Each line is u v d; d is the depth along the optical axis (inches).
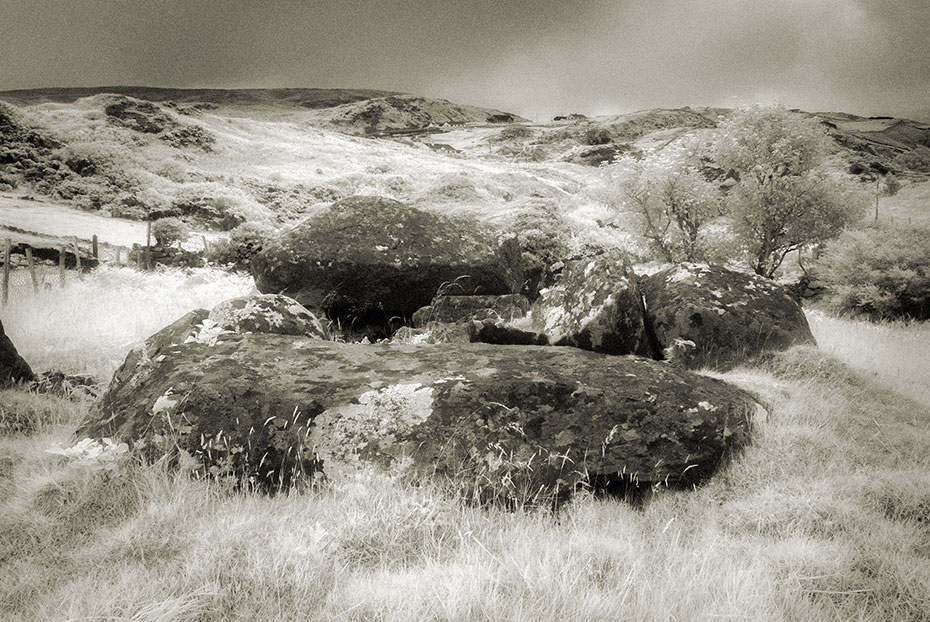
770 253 737.0
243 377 190.1
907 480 177.0
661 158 682.2
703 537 153.9
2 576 127.5
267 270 363.3
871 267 788.0
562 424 181.3
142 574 125.6
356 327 375.6
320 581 124.9
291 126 3248.0
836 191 705.0
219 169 1995.6
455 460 168.9
